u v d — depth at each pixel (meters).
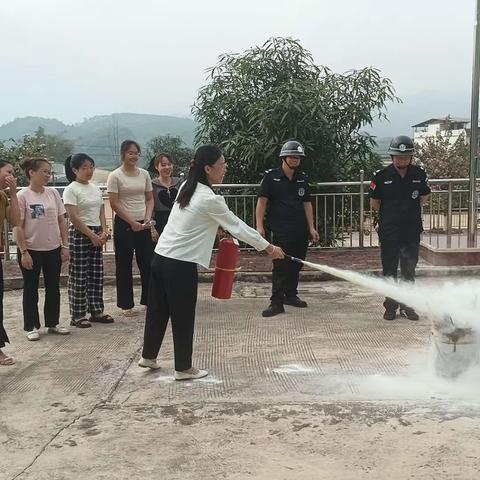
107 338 5.46
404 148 5.52
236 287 7.48
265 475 2.97
